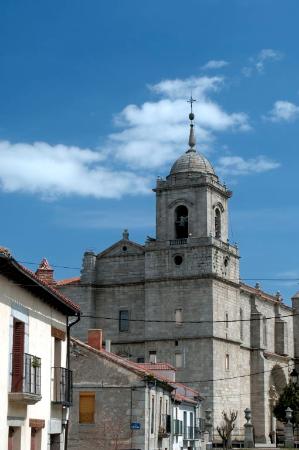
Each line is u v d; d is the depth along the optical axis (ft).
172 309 332.39
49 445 123.03
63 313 132.87
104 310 346.54
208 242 331.98
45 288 113.60
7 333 101.81
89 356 185.88
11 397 102.68
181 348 327.67
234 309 346.74
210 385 320.91
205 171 345.72
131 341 338.13
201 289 329.72
